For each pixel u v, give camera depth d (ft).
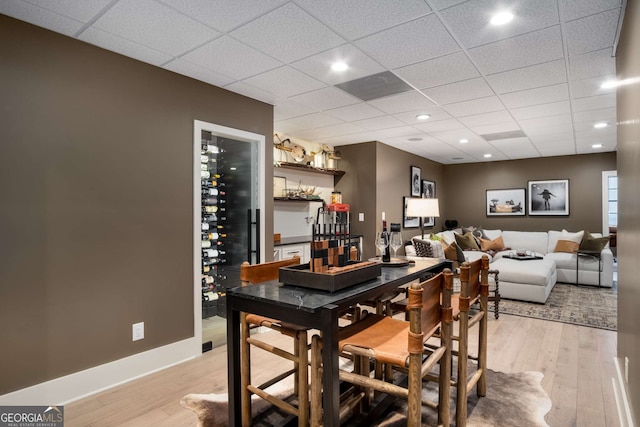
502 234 22.86
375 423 6.43
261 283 6.17
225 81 9.69
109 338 7.77
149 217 8.46
